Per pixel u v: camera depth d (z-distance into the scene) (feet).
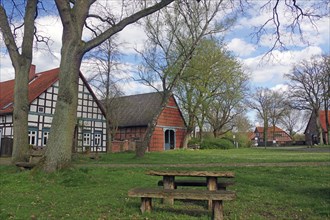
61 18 36.55
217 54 107.76
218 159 67.15
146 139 78.07
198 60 92.32
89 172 41.96
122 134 152.25
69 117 35.88
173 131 153.07
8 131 108.17
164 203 23.58
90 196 26.13
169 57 85.35
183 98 138.31
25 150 45.98
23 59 46.78
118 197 25.68
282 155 81.97
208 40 98.63
